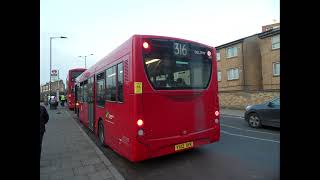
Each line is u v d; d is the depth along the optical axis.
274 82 28.23
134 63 5.83
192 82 6.68
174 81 6.34
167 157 7.16
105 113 8.25
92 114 10.66
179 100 6.38
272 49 28.42
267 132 10.90
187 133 6.47
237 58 32.94
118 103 6.79
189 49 6.68
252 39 31.81
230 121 15.87
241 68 32.28
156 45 6.12
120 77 6.68
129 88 6.00
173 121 6.25
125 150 6.23
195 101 6.68
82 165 6.33
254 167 6.02
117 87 6.89
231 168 6.02
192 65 6.71
